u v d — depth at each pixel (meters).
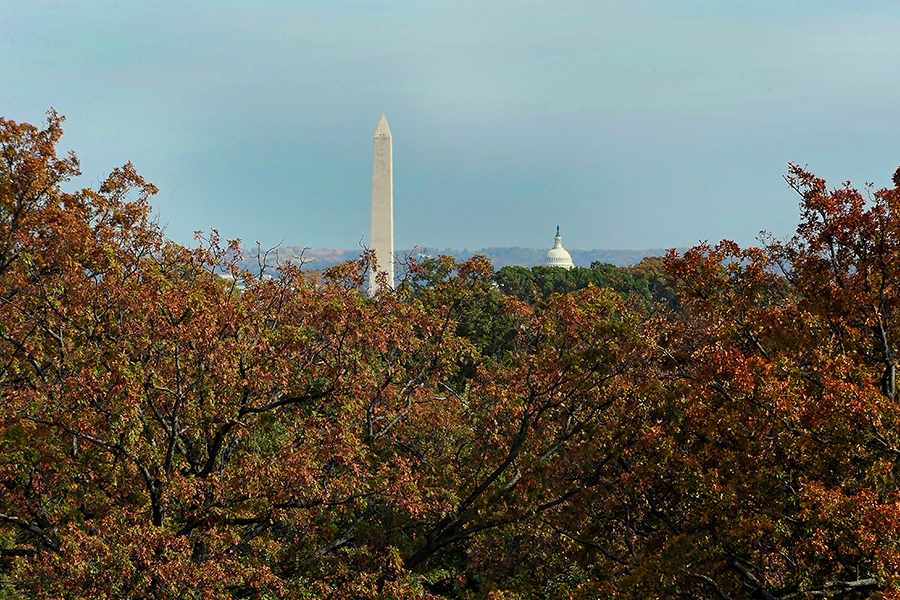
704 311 49.03
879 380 44.25
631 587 42.00
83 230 51.31
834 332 46.50
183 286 52.03
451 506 49.25
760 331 46.41
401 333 54.81
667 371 52.34
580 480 53.31
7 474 45.69
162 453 48.09
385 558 48.75
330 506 50.06
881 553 32.34
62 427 43.19
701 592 45.97
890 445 36.56
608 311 54.31
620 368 50.81
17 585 44.38
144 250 55.66
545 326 53.91
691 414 45.53
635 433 48.28
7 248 51.00
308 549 50.72
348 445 45.81
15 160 53.38
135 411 42.16
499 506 51.25
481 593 54.22
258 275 54.09
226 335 48.91
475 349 57.97
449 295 58.38
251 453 51.66
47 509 48.38
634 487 49.62
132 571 37.72
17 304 49.09
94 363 43.69
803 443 38.34
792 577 38.09
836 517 34.41
